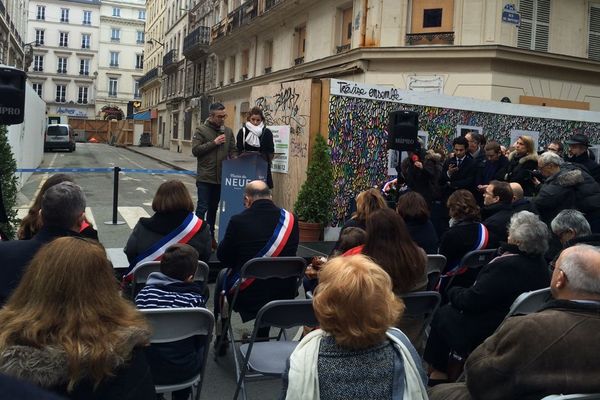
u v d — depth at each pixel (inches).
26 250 111.6
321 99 345.4
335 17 743.1
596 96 705.0
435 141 399.2
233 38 1128.8
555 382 87.7
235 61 1179.9
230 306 158.9
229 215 282.0
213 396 151.6
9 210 261.3
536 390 88.9
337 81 342.3
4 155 260.8
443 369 156.9
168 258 128.4
